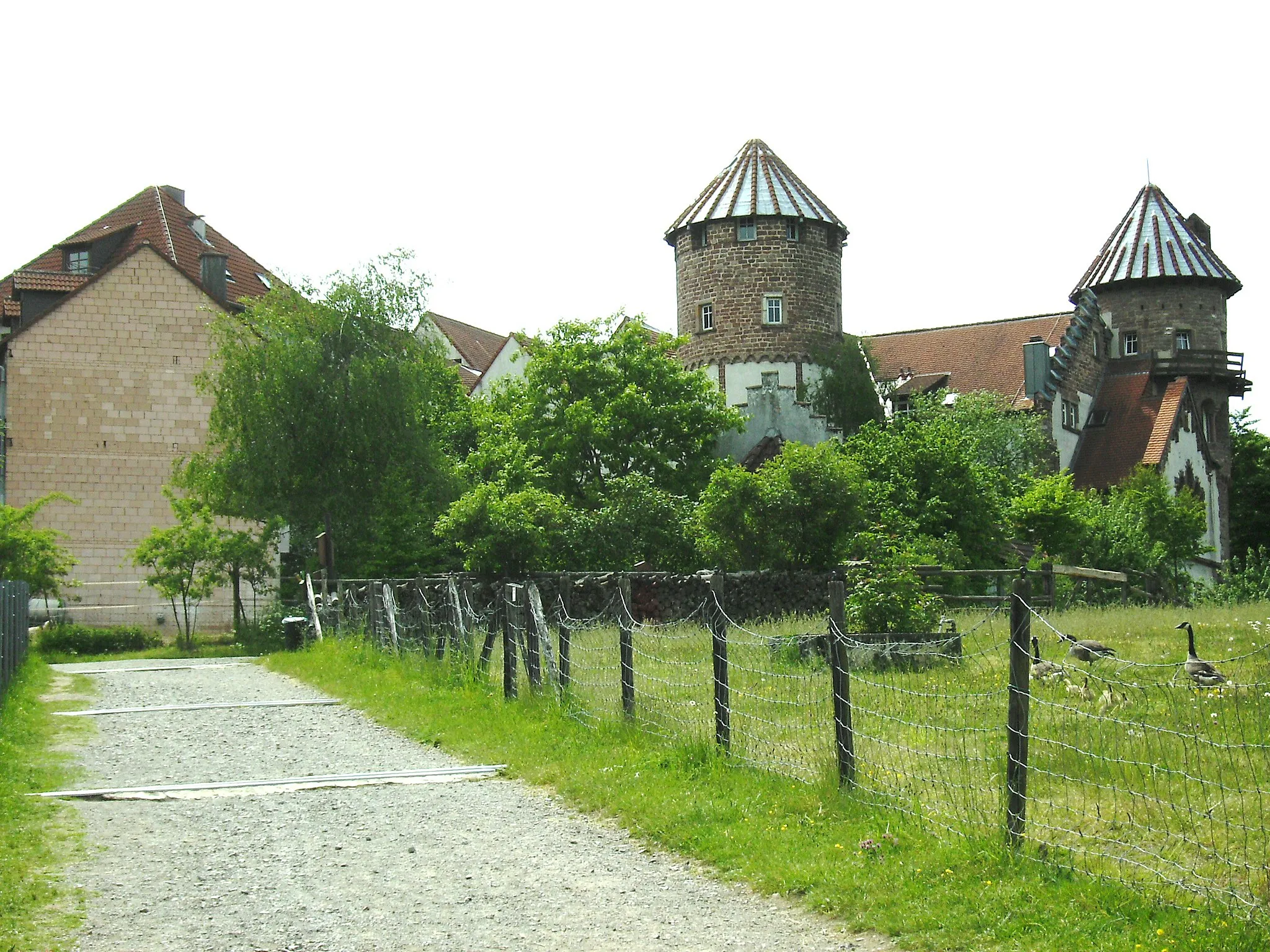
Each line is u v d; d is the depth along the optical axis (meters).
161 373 42.25
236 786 11.35
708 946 6.88
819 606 27.50
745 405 43.81
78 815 10.19
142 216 50.38
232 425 34.47
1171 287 61.44
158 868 8.59
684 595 26.17
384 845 9.17
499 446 41.19
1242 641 17.83
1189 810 7.63
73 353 41.69
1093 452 57.28
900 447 34.97
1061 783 9.02
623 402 40.72
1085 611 24.72
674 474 41.19
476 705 15.34
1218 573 49.94
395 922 7.39
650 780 10.42
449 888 8.06
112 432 41.81
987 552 34.72
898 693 12.80
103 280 42.03
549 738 12.78
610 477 40.78
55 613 39.16
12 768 11.88
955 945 6.65
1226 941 6.14
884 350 61.06
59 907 7.66
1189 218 67.12
